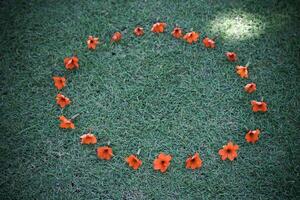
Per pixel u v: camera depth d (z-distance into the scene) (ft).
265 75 5.66
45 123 5.21
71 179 4.80
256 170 4.86
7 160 4.91
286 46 5.94
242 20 6.24
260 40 6.01
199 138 5.11
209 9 6.36
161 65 5.75
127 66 5.74
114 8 6.37
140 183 4.77
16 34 6.04
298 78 5.63
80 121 5.24
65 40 6.00
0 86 5.51
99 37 6.04
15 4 6.36
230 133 5.16
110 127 5.20
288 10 6.34
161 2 6.43
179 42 5.98
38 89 5.50
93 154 4.99
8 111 5.29
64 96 5.44
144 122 5.24
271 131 5.16
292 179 4.80
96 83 5.58
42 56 5.82
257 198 4.67
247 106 5.38
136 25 6.17
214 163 4.92
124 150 5.02
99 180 4.79
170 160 4.94
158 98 5.45
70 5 6.40
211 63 5.76
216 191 4.72
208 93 5.49
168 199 4.67
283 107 5.36
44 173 4.83
